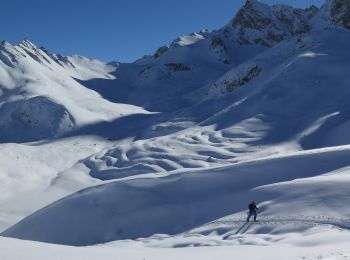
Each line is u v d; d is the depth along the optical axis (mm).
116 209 45844
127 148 99000
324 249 17375
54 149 107375
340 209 28531
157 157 89500
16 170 86000
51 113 148750
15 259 14891
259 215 31266
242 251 18922
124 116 155875
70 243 43562
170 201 44812
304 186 34562
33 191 76438
